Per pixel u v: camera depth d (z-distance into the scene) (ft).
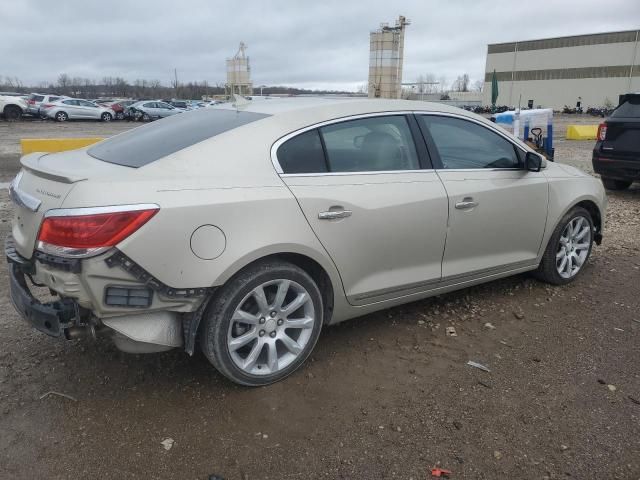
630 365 11.39
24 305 9.34
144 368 10.96
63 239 8.32
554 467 8.40
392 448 8.78
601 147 29.30
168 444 8.77
